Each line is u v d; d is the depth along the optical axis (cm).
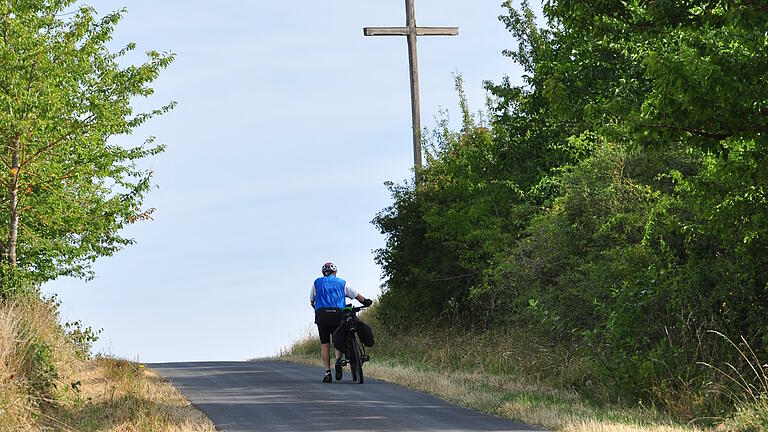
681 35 2470
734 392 2448
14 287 3628
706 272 2717
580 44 3822
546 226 3644
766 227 2459
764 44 2155
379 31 5838
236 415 2417
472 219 4875
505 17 5241
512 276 3931
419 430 2147
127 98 4425
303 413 2459
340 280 3409
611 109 2394
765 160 2236
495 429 2158
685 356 2628
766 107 2178
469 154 5134
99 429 2130
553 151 4641
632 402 2630
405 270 5669
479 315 5072
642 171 3288
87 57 4203
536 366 3397
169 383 3222
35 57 3941
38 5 4194
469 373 3716
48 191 4234
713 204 2527
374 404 2667
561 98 3123
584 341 3173
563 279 3328
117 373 3241
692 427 2228
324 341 3394
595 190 3316
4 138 3991
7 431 2072
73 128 4141
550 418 2259
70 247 4856
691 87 2108
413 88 5878
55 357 2859
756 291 2711
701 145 2222
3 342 2419
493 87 5166
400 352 4850
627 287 2839
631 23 2388
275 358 5444
